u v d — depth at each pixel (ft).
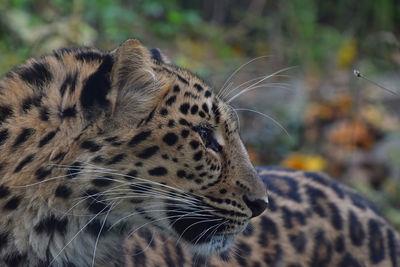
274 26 73.82
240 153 28.30
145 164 26.20
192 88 27.14
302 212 34.50
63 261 26.84
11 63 54.65
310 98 62.54
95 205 26.27
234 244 32.50
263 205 28.55
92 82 25.75
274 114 58.90
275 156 56.18
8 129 25.50
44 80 26.03
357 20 73.10
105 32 60.85
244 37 75.31
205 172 27.20
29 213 25.58
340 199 35.83
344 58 67.82
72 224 26.35
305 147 57.52
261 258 33.09
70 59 26.63
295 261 33.71
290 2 69.46
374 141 58.75
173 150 26.48
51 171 25.38
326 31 72.43
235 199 28.04
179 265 30.94
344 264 34.81
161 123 26.22
